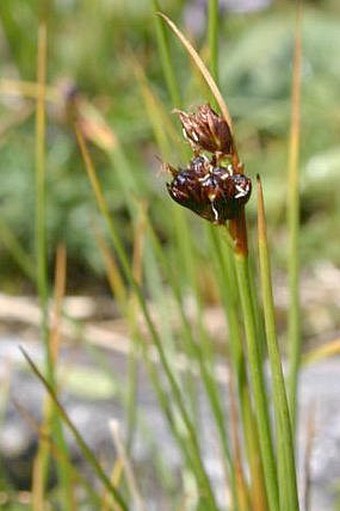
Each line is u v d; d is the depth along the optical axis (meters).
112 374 0.48
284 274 0.70
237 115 0.76
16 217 0.72
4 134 0.74
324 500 0.49
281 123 0.78
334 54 0.87
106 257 0.44
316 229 0.73
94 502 0.42
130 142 0.75
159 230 0.71
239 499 0.37
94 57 0.87
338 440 0.50
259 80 0.86
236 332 0.35
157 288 0.45
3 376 0.56
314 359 0.41
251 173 0.75
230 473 0.39
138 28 0.89
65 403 0.54
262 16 0.91
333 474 0.49
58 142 0.76
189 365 0.42
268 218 0.72
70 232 0.72
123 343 0.59
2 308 0.66
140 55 0.87
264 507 0.35
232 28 0.91
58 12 0.90
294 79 0.37
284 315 0.67
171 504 0.47
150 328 0.37
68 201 0.73
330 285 0.70
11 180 0.74
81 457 0.53
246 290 0.29
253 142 0.78
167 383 0.55
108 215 0.37
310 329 0.68
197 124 0.28
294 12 0.91
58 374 0.55
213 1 0.34
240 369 0.35
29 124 0.78
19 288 0.71
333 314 0.68
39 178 0.39
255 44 0.87
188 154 0.38
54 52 0.88
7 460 0.53
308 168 0.67
